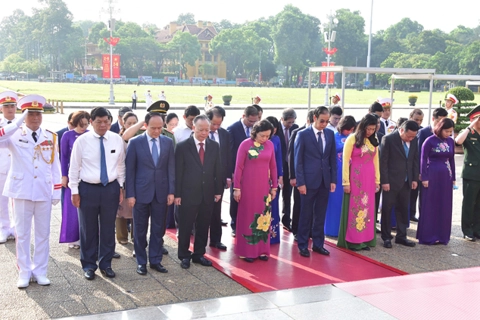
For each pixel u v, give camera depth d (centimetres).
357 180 641
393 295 482
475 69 8075
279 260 604
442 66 8569
